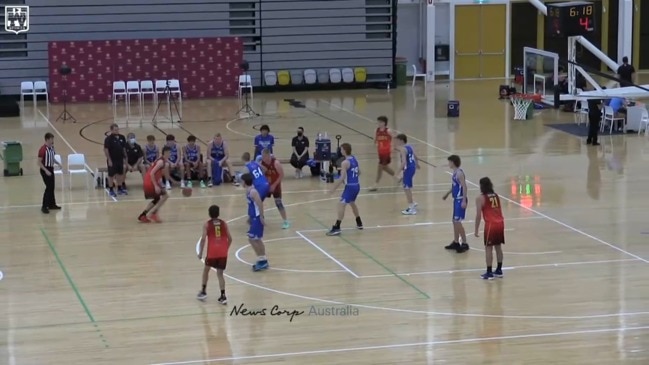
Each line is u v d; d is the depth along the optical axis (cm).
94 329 1769
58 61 4569
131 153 2912
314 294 1956
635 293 1959
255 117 4156
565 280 2041
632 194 2769
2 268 2134
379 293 1961
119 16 4778
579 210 2600
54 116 4184
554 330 1756
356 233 2403
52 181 2616
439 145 3512
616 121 3756
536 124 3944
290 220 2528
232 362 1611
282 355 1641
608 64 4581
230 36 4825
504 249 2259
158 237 2370
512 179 2964
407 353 1647
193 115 4212
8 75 4666
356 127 3891
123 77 4656
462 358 1622
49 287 2005
